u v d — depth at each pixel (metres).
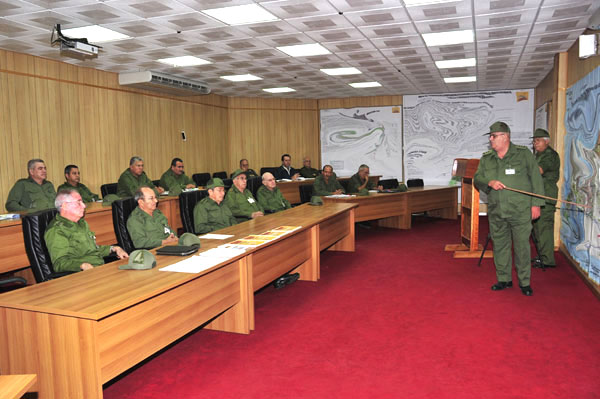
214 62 7.87
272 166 12.66
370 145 12.57
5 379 1.45
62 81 7.64
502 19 5.55
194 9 5.05
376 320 3.73
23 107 6.98
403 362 2.95
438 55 7.51
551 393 2.52
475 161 6.02
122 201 3.97
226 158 12.19
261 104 12.50
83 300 2.18
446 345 3.20
